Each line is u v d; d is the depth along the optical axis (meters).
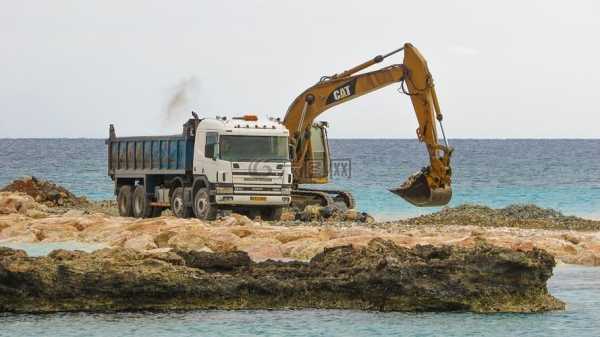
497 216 72.38
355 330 33.59
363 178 164.00
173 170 72.00
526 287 36.69
